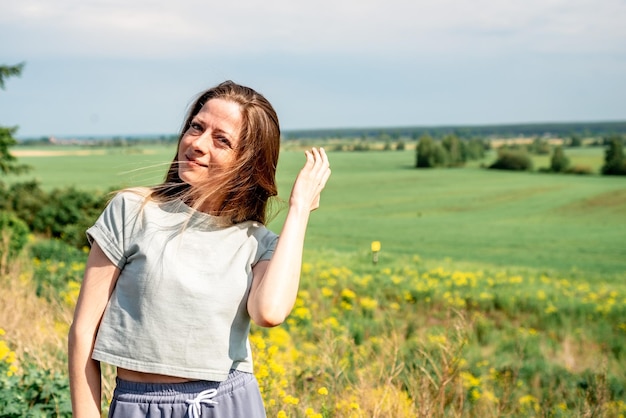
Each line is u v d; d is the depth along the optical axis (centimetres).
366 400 409
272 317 182
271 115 207
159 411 187
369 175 9794
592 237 5062
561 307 1642
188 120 213
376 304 1464
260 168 204
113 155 13062
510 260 3853
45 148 18462
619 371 948
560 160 9619
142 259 188
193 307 185
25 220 2608
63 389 409
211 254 191
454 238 4916
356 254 3319
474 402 579
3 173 2452
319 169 201
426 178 9381
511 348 1155
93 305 192
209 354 186
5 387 393
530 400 655
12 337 539
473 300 1652
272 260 187
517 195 7569
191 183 199
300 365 556
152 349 184
